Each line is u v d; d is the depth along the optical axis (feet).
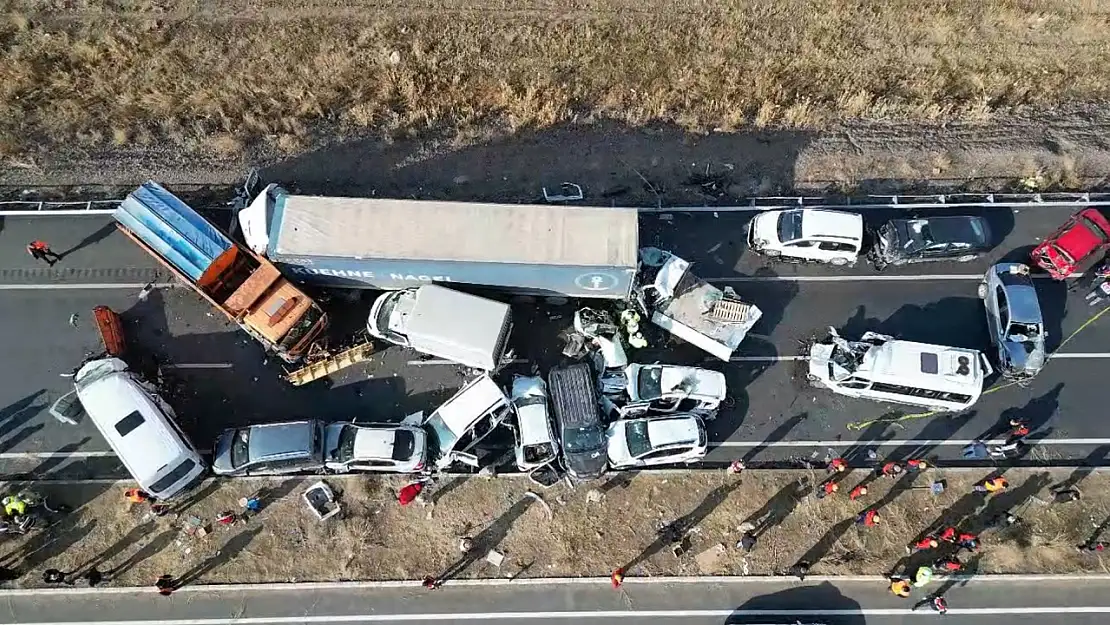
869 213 84.28
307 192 85.30
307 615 68.23
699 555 69.72
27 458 73.26
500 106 90.74
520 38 95.25
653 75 92.73
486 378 72.90
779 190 86.02
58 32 94.27
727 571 69.15
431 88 91.61
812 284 81.05
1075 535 69.72
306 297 72.95
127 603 68.28
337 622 68.13
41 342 77.71
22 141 87.10
